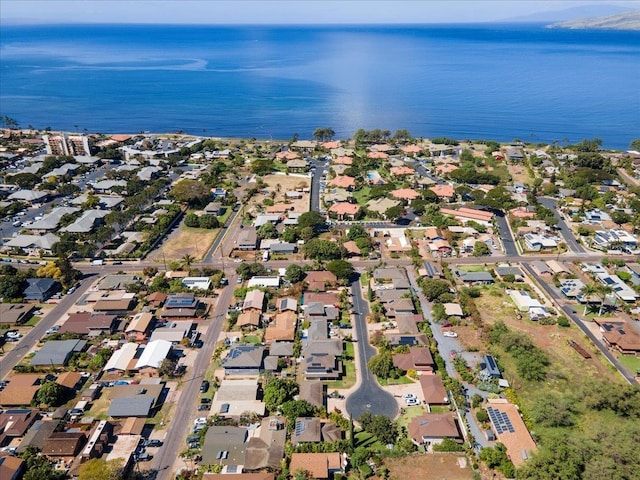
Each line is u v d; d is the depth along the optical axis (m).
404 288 143.88
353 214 198.88
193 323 130.25
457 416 98.94
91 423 96.69
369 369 112.88
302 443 91.00
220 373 112.19
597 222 194.12
